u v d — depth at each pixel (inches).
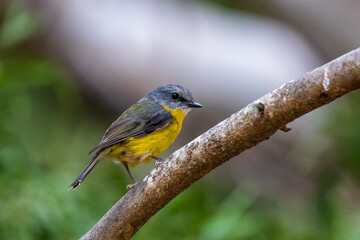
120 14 589.6
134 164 353.7
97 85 576.4
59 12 569.6
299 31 681.6
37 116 496.7
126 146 339.6
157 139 349.1
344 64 196.5
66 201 371.9
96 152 335.3
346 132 487.2
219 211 375.2
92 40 575.2
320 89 202.1
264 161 576.4
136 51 576.4
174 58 577.6
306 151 530.0
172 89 372.2
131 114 350.6
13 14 507.5
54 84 490.9
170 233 380.2
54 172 417.7
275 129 217.6
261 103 214.2
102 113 584.1
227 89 577.6
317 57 681.6
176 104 369.7
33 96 504.1
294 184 568.1
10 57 552.7
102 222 255.4
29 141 444.5
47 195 371.2
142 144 342.3
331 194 493.0
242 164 576.7
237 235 354.3
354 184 518.9
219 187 547.8
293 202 562.3
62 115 516.4
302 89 205.3
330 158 514.6
